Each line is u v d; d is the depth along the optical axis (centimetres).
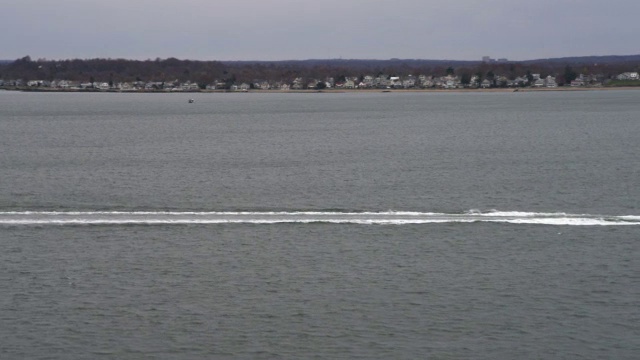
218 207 7444
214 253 5825
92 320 4566
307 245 6050
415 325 4531
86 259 5672
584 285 5197
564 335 4412
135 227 6562
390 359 4131
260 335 4397
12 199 7769
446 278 5303
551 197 8031
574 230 6544
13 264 5547
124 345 4262
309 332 4431
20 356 4125
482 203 7712
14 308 4725
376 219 6906
